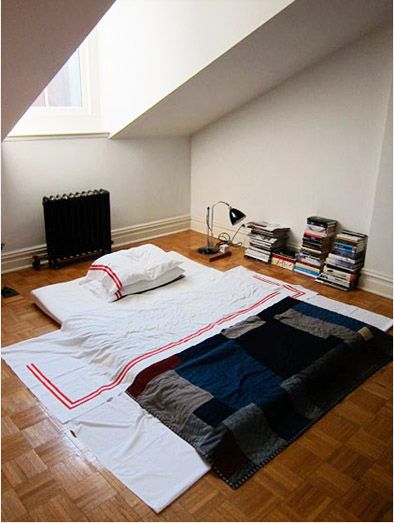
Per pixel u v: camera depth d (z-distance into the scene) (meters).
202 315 2.43
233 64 2.59
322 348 2.07
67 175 3.21
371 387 1.95
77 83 3.24
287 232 3.36
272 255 3.29
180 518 1.33
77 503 1.38
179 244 3.74
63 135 3.09
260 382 1.85
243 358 2.01
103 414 1.74
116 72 3.14
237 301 2.61
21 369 2.03
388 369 2.08
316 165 3.04
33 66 1.81
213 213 3.93
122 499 1.39
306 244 3.04
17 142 2.89
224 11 2.33
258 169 3.43
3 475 1.48
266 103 3.21
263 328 2.25
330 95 2.83
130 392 1.85
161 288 2.76
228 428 1.57
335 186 2.97
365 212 2.85
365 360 2.13
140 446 1.59
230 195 3.73
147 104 2.97
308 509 1.38
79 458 1.54
